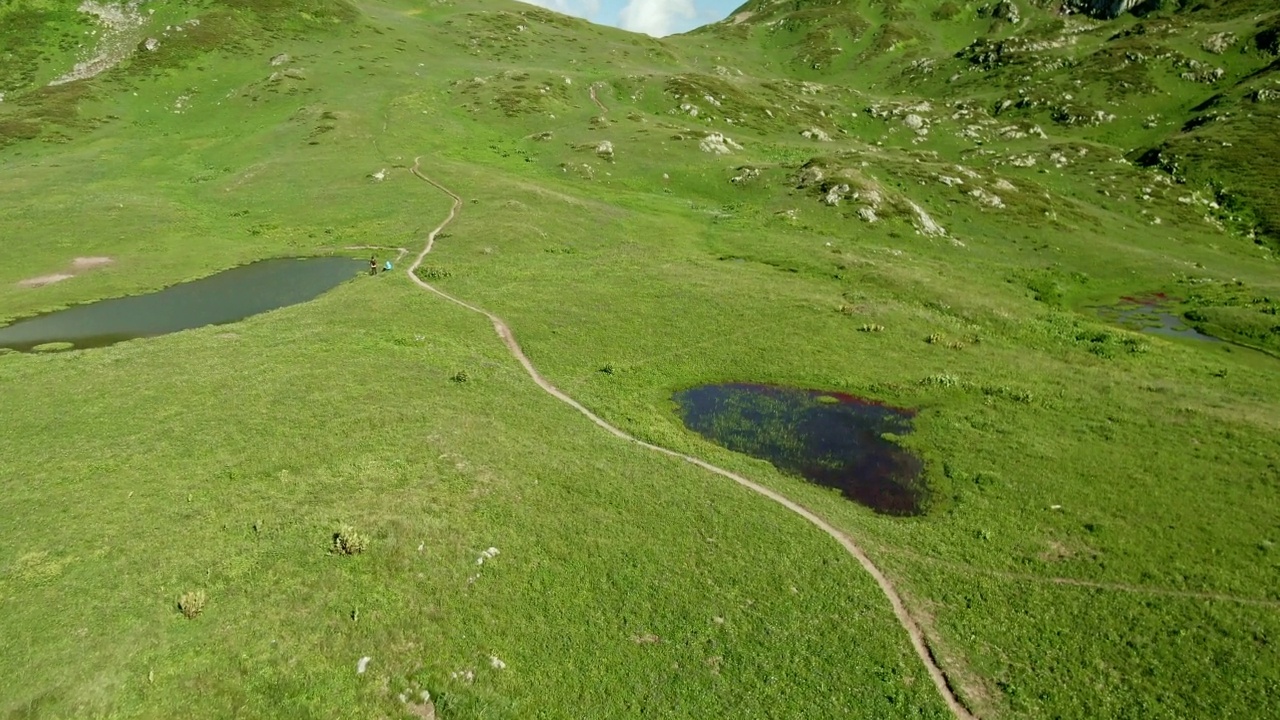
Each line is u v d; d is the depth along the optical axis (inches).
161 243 2647.6
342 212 2992.1
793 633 841.5
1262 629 843.4
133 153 3730.3
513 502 1072.8
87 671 740.7
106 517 1003.9
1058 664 802.8
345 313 1886.1
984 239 3085.6
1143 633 842.8
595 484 1135.0
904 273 2348.7
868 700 758.5
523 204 2997.0
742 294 2078.0
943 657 813.2
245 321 1873.8
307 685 743.7
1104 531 1032.8
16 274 2300.7
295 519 997.8
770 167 3595.0
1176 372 1716.3
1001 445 1291.8
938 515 1096.2
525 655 803.4
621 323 1886.1
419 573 906.1
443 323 1844.2
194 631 800.9
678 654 808.9
